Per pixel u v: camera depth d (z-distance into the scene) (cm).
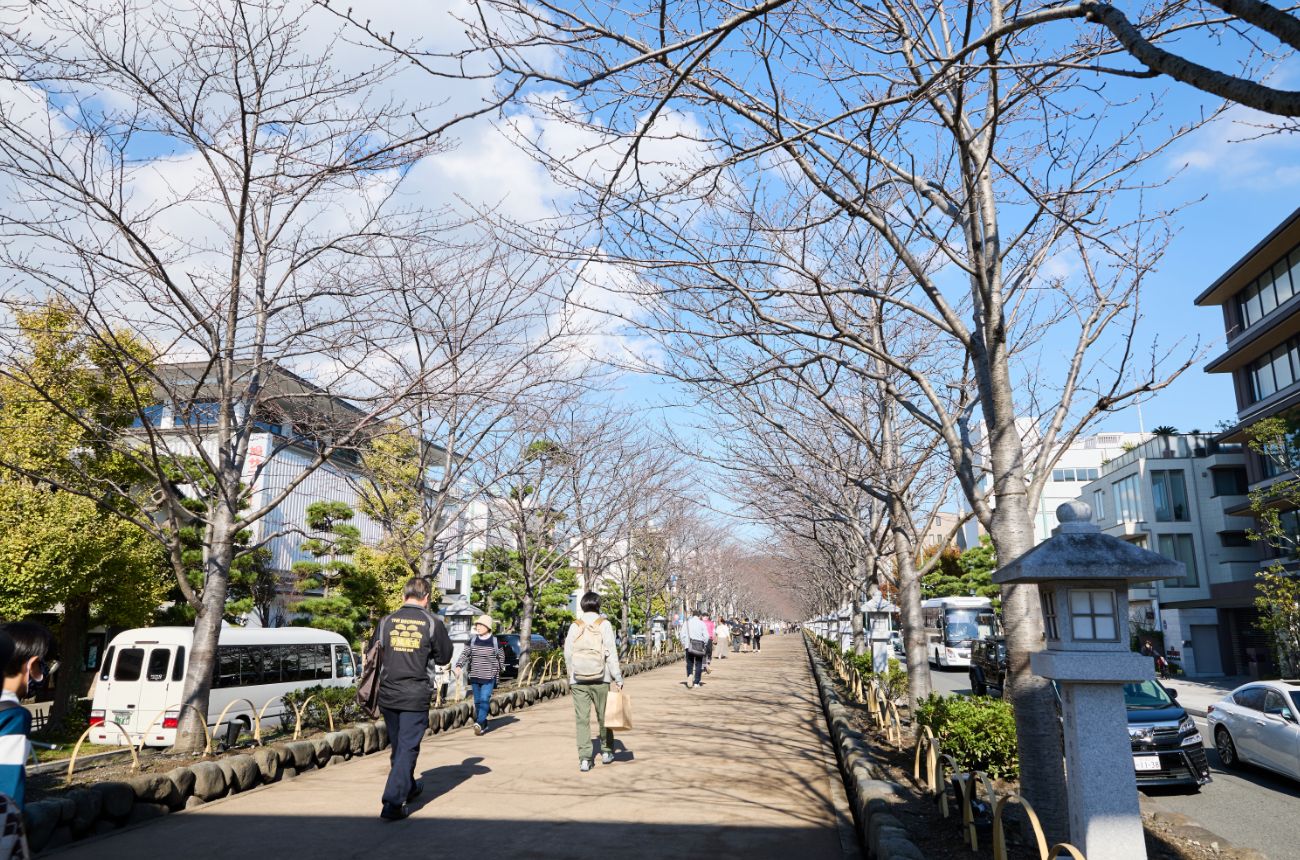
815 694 1856
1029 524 562
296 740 869
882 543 1266
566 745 1041
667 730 1187
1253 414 3203
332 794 738
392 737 662
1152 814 696
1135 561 402
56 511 1441
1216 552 3878
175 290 823
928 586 5416
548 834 602
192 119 820
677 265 614
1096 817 401
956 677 3028
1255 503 2230
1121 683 411
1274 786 1023
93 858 534
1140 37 311
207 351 878
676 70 407
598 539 2431
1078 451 5825
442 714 1176
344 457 1666
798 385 860
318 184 816
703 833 607
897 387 1041
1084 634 414
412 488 1380
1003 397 573
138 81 770
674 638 3962
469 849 561
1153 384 621
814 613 6669
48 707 2139
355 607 2250
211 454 1661
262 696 1446
